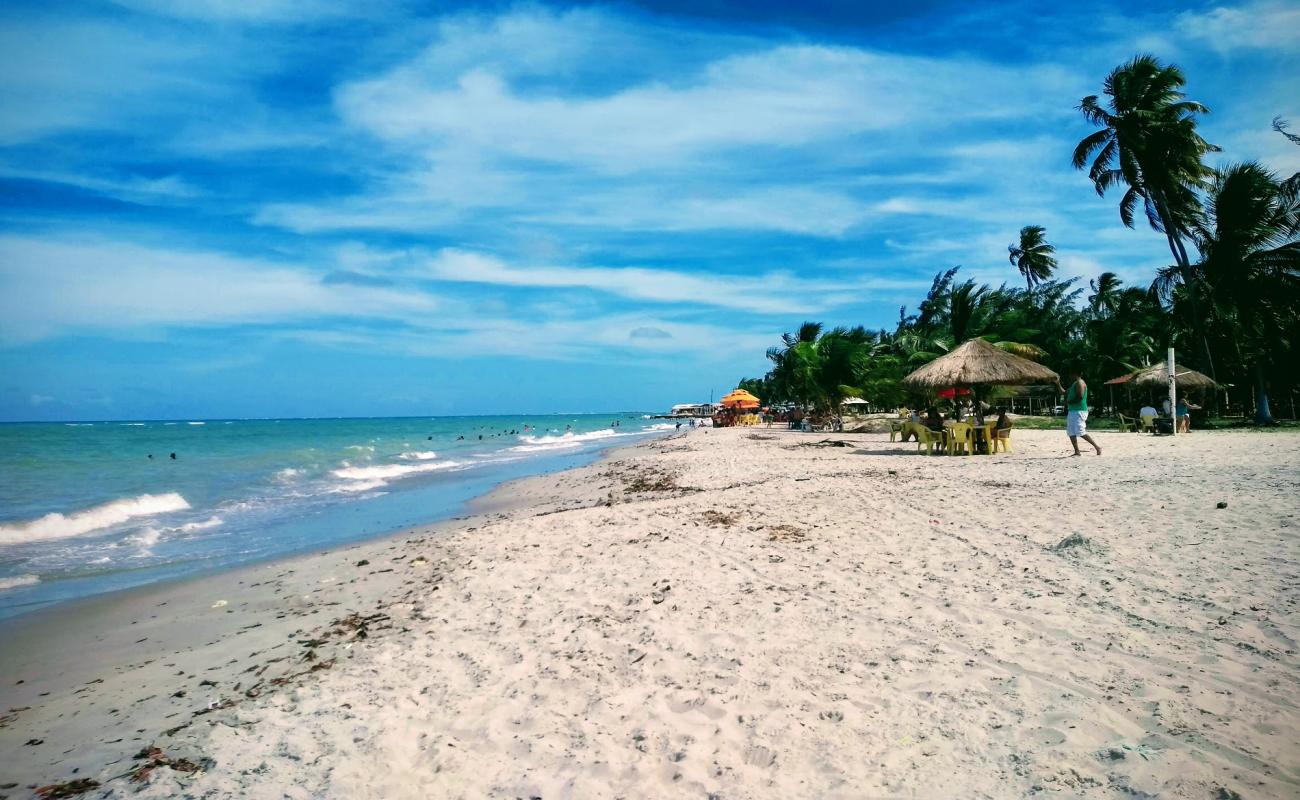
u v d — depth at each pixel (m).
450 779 3.47
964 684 3.78
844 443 24.58
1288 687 3.32
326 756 3.75
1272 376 28.56
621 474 19.25
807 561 6.73
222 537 12.45
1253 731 2.97
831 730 3.48
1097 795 2.68
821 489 11.39
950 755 3.12
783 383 49.34
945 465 14.55
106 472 24.12
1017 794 2.77
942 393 20.69
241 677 5.27
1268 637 3.90
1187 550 5.79
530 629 5.59
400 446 44.56
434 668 4.96
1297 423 25.08
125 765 3.90
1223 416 32.12
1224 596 4.62
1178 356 33.16
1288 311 25.00
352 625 6.31
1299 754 2.76
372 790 3.41
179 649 6.21
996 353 17.89
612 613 5.74
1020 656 4.05
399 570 8.42
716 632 5.04
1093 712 3.31
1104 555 5.87
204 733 4.10
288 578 8.70
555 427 109.19
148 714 4.72
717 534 8.33
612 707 4.07
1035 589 5.22
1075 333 43.00
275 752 3.81
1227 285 25.67
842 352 32.06
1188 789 2.62
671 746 3.55
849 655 4.38
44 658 6.18
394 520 14.02
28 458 29.19
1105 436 21.72
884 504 9.47
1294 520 6.44
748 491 11.95
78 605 7.98
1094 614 4.57
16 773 3.93
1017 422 32.34
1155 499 8.12
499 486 19.86
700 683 4.23
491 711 4.18
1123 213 28.66
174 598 8.13
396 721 4.14
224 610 7.43
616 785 3.27
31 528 12.84
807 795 2.97
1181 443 16.83
